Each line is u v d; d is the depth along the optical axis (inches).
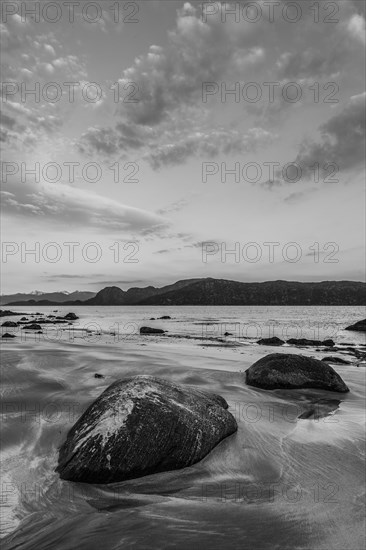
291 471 225.6
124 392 250.4
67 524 166.4
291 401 390.6
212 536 155.0
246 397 397.7
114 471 206.7
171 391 270.7
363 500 190.5
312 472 224.1
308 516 173.0
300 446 264.4
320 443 270.4
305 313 4274.1
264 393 418.3
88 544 149.8
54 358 584.7
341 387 431.2
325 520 169.8
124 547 147.7
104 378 454.0
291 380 432.5
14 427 280.8
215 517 171.5
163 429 229.8
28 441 259.1
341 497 193.5
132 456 212.8
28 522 168.9
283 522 167.5
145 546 148.2
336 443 270.7
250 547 148.3
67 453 222.8
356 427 307.3
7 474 214.1
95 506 183.6
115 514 175.2
